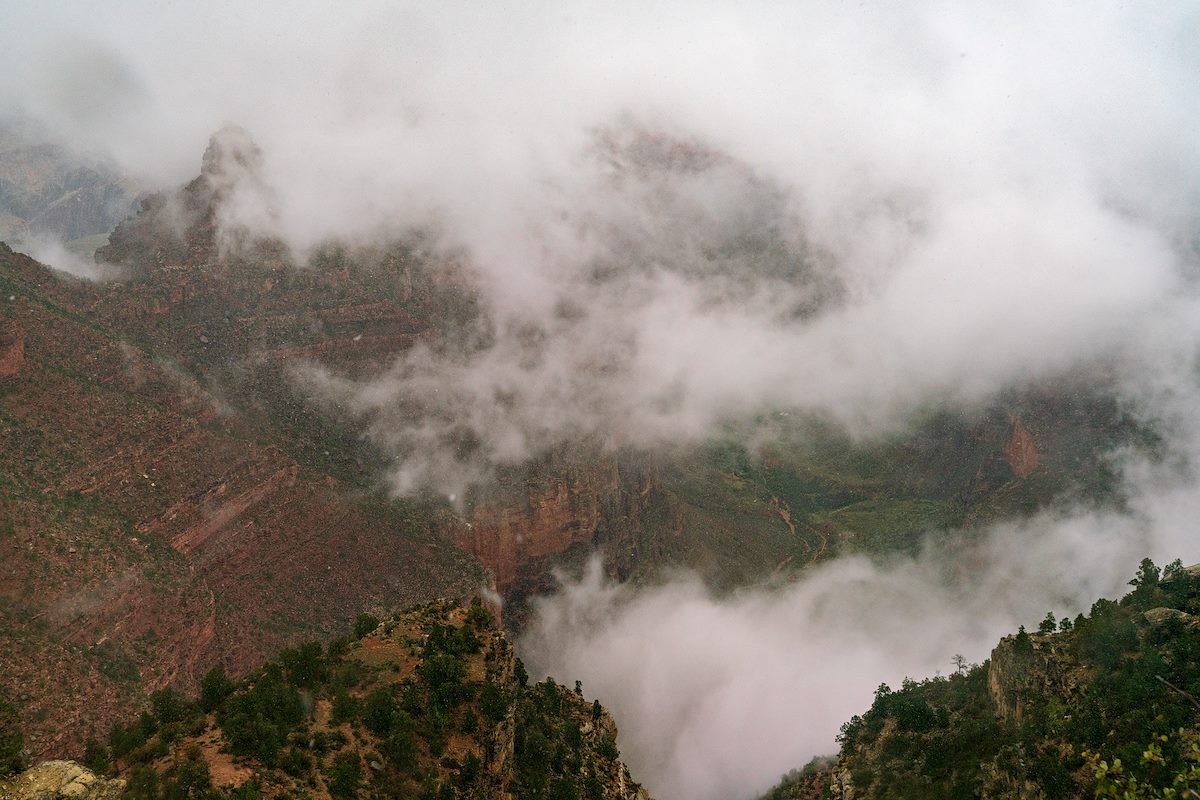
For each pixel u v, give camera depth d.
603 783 89.94
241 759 64.19
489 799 71.88
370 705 71.62
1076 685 91.19
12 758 55.41
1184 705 77.50
